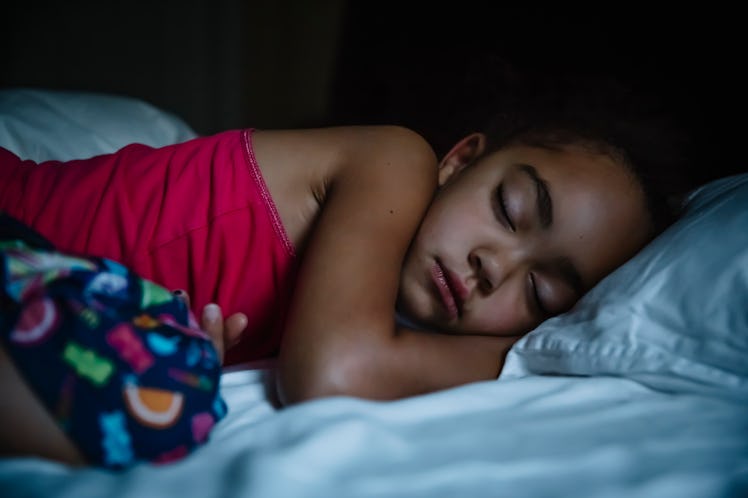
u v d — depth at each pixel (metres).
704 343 0.59
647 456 0.46
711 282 0.60
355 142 0.79
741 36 1.22
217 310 0.62
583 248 0.75
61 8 2.28
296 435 0.46
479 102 1.60
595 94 1.28
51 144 1.09
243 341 0.80
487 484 0.41
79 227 0.79
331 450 0.43
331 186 0.77
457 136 1.63
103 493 0.38
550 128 0.89
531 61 1.57
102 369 0.46
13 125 1.09
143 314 0.52
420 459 0.44
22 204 0.81
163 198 0.79
